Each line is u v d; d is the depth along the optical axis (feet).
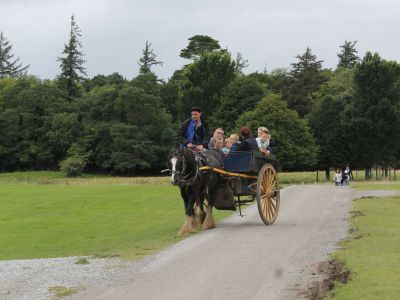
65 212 81.66
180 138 50.34
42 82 395.75
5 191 114.42
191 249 39.27
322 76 362.94
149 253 39.63
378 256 33.73
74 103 362.33
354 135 244.01
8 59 485.97
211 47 373.20
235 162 49.96
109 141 336.29
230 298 26.91
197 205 49.98
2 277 33.63
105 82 413.59
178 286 29.48
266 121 250.37
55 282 31.65
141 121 334.24
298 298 26.23
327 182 208.74
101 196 101.86
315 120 268.00
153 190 113.70
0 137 359.05
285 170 267.80
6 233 64.54
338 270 30.58
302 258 34.53
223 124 282.36
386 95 244.42
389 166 258.37
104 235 61.67
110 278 32.07
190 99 311.27
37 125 360.69
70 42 375.45
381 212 57.62
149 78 350.02
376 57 248.32
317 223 50.52
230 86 287.07
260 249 37.96
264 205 50.14
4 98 377.09
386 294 25.58
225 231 46.85
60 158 363.15
